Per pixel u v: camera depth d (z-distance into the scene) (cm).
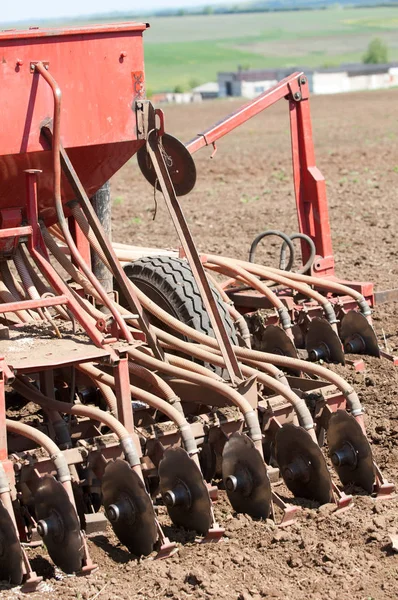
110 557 615
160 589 571
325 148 3228
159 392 726
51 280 684
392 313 1121
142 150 786
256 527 633
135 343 655
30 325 720
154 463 638
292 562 593
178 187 815
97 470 624
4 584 582
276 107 5831
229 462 643
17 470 602
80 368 698
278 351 867
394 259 1438
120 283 689
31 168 700
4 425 598
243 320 849
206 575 579
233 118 954
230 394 653
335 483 698
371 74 12231
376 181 2370
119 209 2125
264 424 683
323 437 702
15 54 671
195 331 726
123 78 719
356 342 934
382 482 665
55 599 566
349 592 562
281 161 2927
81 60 700
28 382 700
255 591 565
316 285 941
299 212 1022
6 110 673
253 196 2225
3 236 682
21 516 620
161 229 1833
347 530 627
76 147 709
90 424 705
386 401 834
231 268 902
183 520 633
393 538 607
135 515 602
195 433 653
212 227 1820
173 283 796
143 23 723
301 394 702
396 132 3719
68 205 757
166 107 6794
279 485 696
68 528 580
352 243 1586
